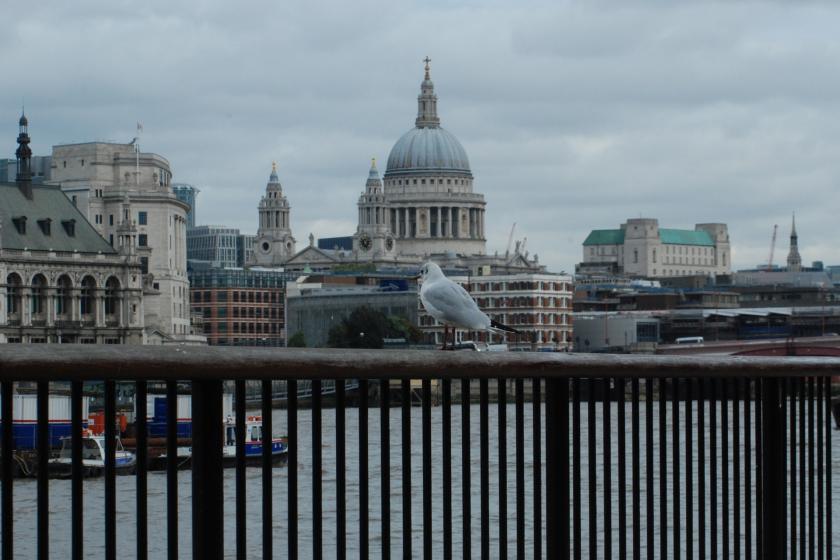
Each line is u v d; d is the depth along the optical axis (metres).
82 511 9.09
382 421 11.18
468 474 12.02
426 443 11.40
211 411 9.71
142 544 9.29
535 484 12.83
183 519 50.88
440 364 11.14
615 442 60.00
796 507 16.83
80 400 9.04
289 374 9.88
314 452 10.57
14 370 8.21
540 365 12.14
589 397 13.53
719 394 16.42
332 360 10.20
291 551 10.27
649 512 14.48
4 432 8.43
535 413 12.80
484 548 12.26
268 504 10.13
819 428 17.44
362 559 11.06
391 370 10.71
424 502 11.54
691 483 15.23
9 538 8.48
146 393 9.32
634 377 13.52
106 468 9.16
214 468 9.74
